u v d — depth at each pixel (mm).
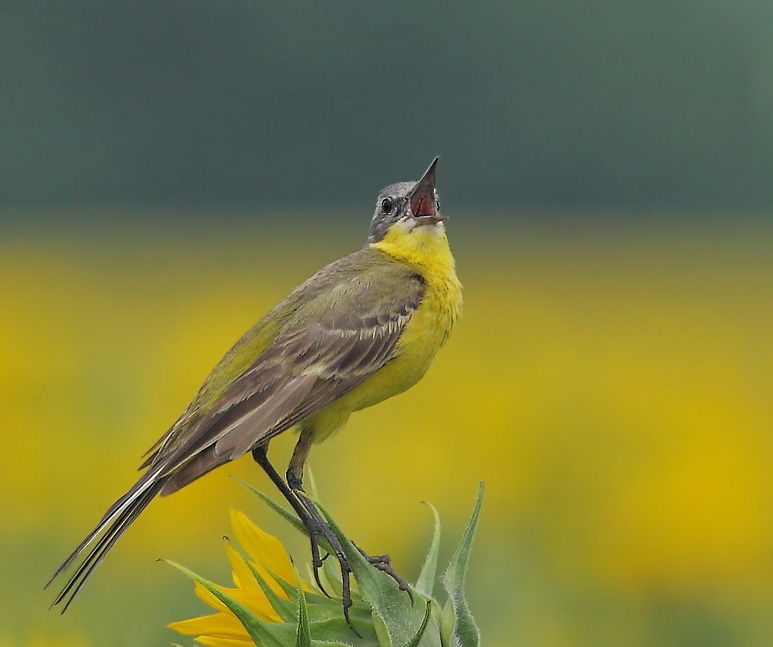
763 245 38938
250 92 50562
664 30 53031
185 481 5660
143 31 48750
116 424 12977
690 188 52938
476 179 53125
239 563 4516
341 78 51469
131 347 18312
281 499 11055
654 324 25297
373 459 12641
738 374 19359
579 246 38656
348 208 50844
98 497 11781
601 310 26766
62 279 27969
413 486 12195
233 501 10977
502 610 10625
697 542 10742
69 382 14188
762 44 53188
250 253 34688
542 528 11586
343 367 6594
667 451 12023
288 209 49906
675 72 52688
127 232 40375
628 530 10852
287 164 51156
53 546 11172
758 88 53219
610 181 53188
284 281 28359
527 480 12219
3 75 47438
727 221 48906
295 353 6480
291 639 4129
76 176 48656
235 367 6348
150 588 10258
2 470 11688
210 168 50469
